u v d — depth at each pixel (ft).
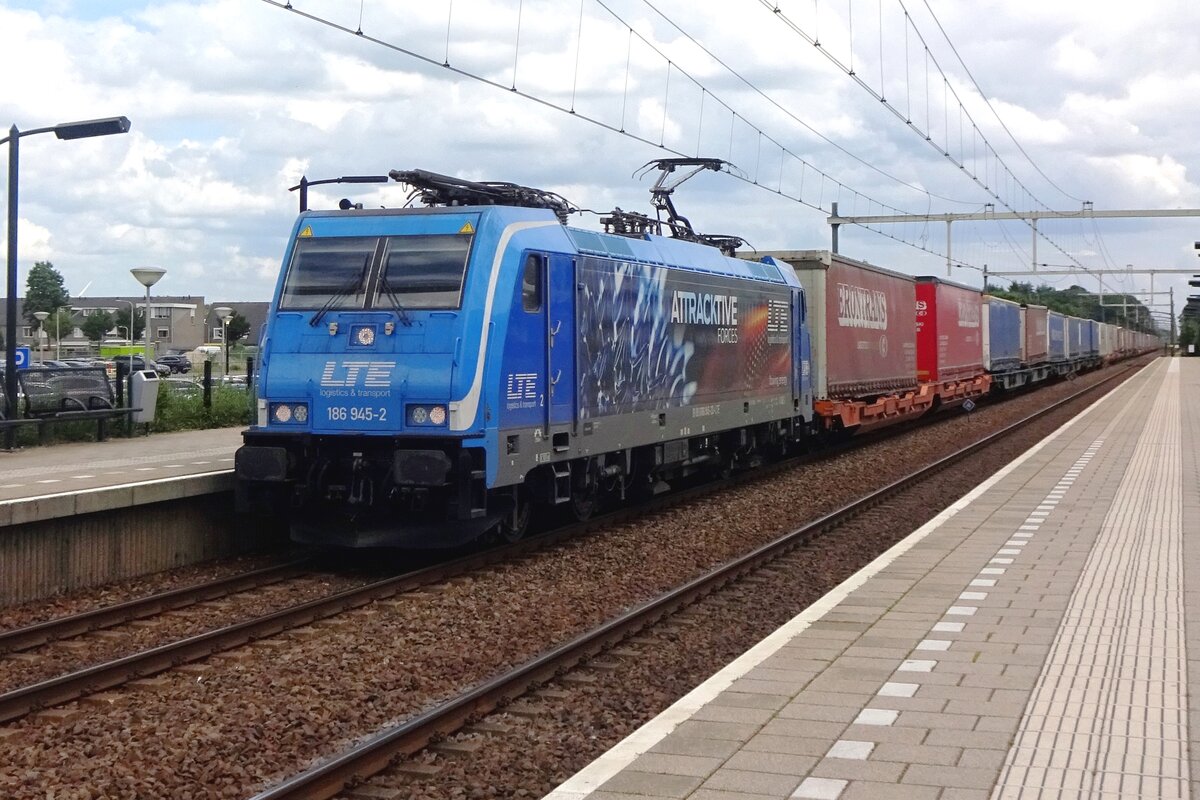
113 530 42.63
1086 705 23.18
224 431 75.56
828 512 60.08
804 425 81.25
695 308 61.11
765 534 53.42
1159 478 64.80
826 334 84.12
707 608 37.63
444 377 41.65
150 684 29.19
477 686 28.68
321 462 43.70
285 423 44.06
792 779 19.22
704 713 22.84
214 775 22.13
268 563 46.42
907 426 119.96
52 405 65.41
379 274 43.96
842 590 34.91
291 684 28.55
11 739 24.93
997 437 98.48
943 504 62.39
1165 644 28.04
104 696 28.17
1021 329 173.06
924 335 117.70
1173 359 446.19
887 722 22.18
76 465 54.03
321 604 36.37
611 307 51.67
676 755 20.42
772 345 73.00
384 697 27.48
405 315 42.86
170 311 307.17
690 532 52.75
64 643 33.63
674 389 58.44
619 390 52.49
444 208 44.50
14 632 32.78
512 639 33.35
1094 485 61.77
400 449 42.01
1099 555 40.57
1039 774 19.34
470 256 43.16
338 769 21.59
